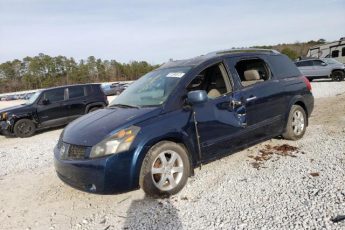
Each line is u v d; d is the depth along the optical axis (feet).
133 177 12.64
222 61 16.48
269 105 17.54
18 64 361.92
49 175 18.29
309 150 17.71
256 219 10.84
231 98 15.80
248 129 16.44
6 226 12.60
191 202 12.79
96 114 15.65
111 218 12.30
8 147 29.53
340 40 88.84
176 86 14.74
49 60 356.79
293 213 10.93
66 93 38.73
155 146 13.15
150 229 11.09
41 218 12.99
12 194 15.89
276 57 19.44
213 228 10.61
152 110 13.74
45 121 36.86
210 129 14.83
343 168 14.38
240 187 13.62
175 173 13.79
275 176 14.40
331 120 25.23
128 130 12.75
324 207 11.05
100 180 12.26
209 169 16.21
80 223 12.21
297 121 19.75
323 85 62.80
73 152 13.16
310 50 95.61
